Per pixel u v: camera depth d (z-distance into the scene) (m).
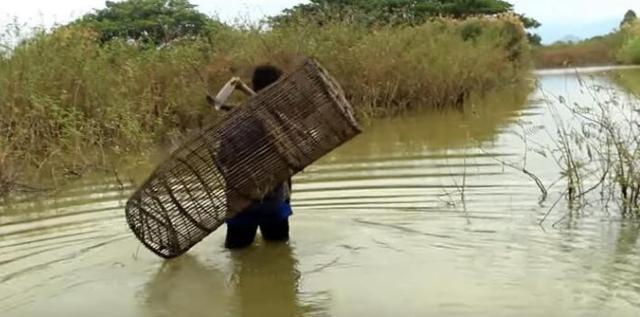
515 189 8.16
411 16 23.17
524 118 14.54
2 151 10.16
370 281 5.64
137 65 13.95
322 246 6.50
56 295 5.65
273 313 5.17
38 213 8.27
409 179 8.95
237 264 6.18
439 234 6.68
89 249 6.73
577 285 5.36
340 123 5.84
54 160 11.05
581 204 7.43
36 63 12.45
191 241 6.27
